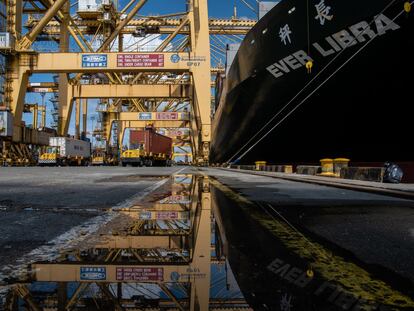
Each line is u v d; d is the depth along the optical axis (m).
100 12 48.38
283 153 21.56
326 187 9.24
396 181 10.19
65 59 36.69
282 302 1.73
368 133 15.27
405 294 1.86
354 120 15.41
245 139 26.94
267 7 20.22
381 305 1.71
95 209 5.23
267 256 2.66
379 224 4.05
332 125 16.52
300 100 17.41
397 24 12.07
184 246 2.96
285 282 2.05
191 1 41.62
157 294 1.84
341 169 13.29
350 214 4.82
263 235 3.44
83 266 2.38
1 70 37.09
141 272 2.24
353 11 13.11
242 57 21.75
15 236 3.35
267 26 17.97
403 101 13.39
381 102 14.05
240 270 2.28
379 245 3.05
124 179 13.30
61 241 3.14
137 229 3.70
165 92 45.75
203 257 2.61
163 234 3.46
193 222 4.15
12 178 13.78
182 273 2.22
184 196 7.09
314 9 14.63
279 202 6.13
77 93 47.78
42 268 2.33
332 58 14.61
